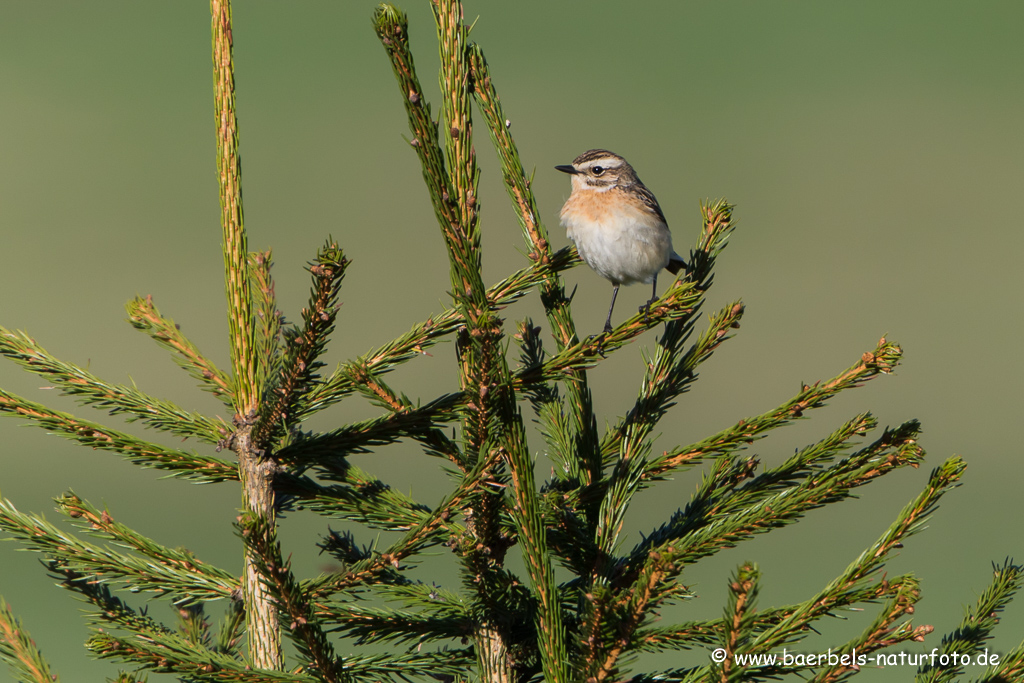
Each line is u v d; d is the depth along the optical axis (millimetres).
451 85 4078
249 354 3963
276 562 3334
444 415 4027
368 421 4043
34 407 3967
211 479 4086
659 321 4090
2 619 3988
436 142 3791
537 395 4957
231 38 4008
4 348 4070
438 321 4195
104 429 3990
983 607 3945
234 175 3977
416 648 4215
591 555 4223
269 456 3975
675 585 3217
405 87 3729
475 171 4031
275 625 3793
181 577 3916
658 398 4500
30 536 3834
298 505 4344
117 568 3863
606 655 3330
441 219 3854
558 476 4785
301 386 3807
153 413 4062
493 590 3928
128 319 4402
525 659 4176
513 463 3873
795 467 4238
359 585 3730
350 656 4188
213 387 4336
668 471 4363
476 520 3900
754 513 3906
